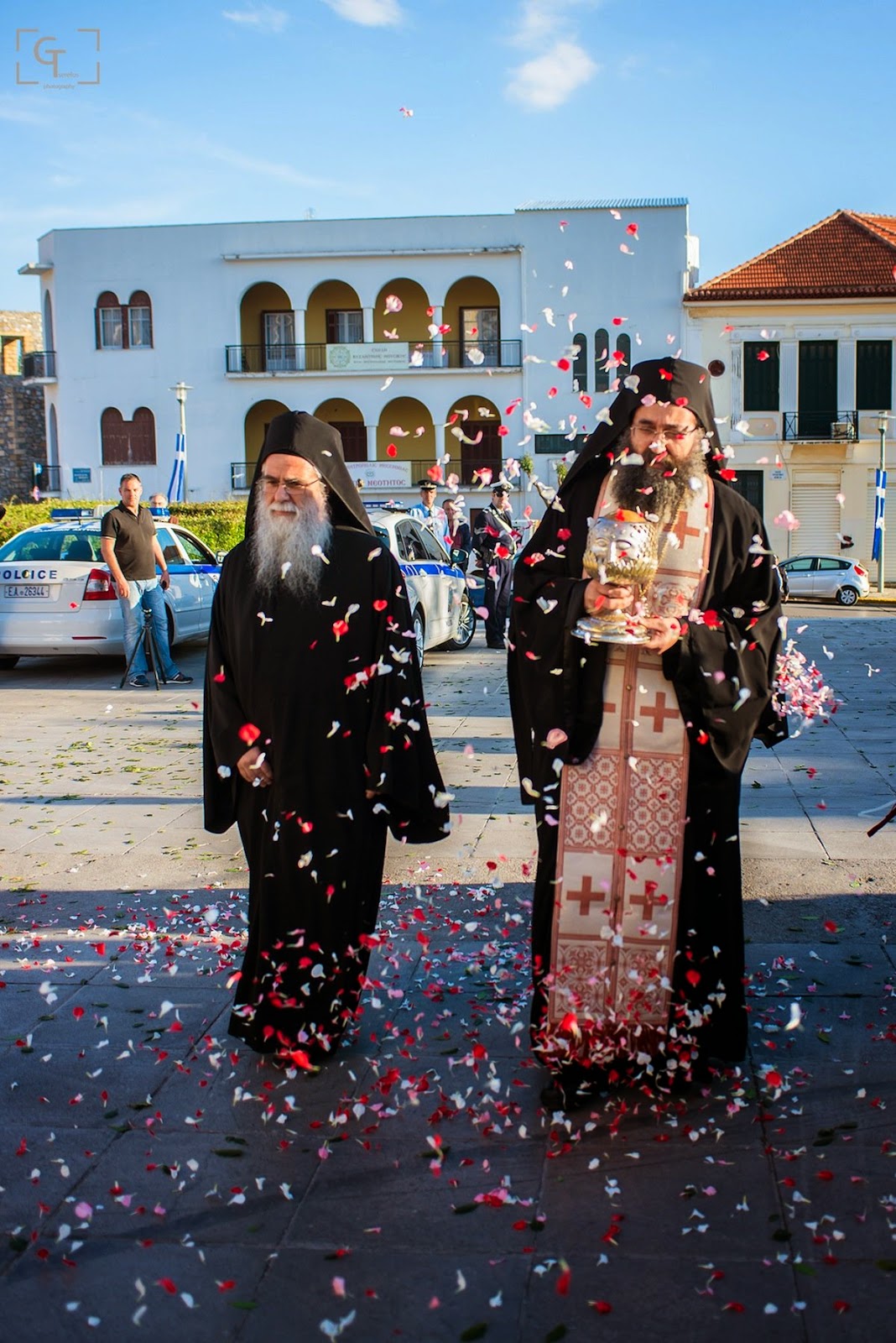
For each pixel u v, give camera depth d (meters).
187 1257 2.84
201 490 43.44
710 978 3.48
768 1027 3.89
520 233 40.41
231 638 3.84
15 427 48.94
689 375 3.38
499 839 6.16
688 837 3.42
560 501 3.59
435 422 41.78
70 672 13.45
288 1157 3.25
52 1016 4.13
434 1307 2.63
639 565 3.20
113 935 4.90
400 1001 4.19
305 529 3.71
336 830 3.70
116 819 6.86
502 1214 2.97
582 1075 3.46
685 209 39.09
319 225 41.91
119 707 10.98
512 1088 3.59
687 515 3.38
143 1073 3.73
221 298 42.72
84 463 43.94
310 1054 3.74
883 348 38.84
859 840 5.93
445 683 11.95
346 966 3.72
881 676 11.97
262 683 3.71
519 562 3.61
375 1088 3.60
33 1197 3.08
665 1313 2.61
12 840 6.41
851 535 39.56
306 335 43.06
